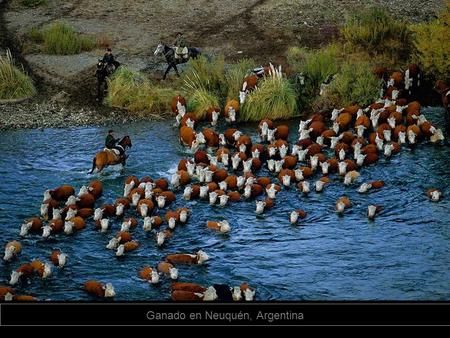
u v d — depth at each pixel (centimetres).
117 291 1802
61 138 2736
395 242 2027
